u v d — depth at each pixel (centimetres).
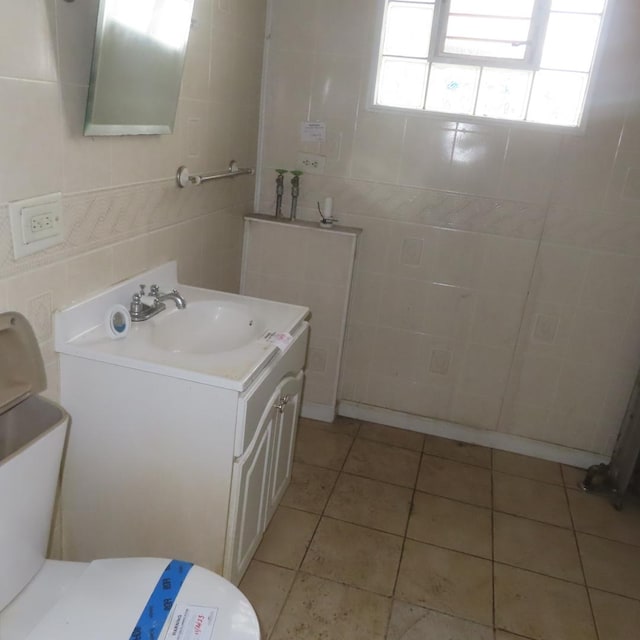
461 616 180
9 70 115
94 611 113
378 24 236
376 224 259
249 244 266
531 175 238
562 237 243
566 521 229
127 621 112
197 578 122
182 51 165
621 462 244
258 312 187
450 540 212
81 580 121
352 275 262
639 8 213
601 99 224
